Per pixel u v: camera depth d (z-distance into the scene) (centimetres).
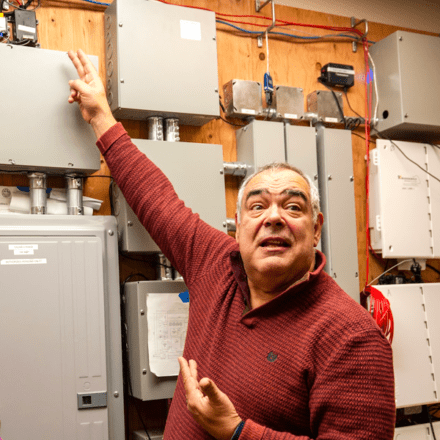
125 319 192
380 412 107
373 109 256
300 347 117
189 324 145
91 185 199
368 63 261
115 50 192
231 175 225
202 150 199
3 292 160
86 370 168
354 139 253
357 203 248
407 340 230
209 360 128
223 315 133
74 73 179
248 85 224
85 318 170
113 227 184
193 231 157
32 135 170
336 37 256
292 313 122
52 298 166
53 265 168
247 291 135
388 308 220
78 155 177
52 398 162
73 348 167
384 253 236
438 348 236
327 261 229
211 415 110
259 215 128
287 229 126
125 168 165
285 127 228
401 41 245
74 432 163
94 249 175
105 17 204
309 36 249
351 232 235
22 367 159
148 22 194
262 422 116
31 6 194
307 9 253
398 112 242
